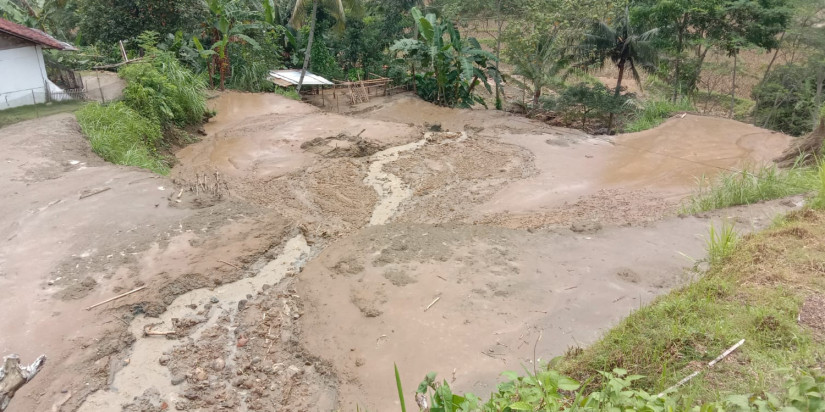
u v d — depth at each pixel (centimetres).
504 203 1071
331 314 650
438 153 1430
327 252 805
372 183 1209
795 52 2480
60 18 2553
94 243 758
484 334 598
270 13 2228
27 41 1384
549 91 2755
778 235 633
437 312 640
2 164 992
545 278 704
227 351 601
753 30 2169
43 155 1049
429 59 2127
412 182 1215
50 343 570
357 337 609
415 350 580
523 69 2169
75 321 605
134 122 1273
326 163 1305
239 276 740
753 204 861
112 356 575
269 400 534
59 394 517
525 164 1327
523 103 2250
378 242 823
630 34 2045
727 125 1562
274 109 1806
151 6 1938
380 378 546
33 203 859
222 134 1523
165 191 950
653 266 708
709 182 1102
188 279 706
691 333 441
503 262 750
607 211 977
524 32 2170
